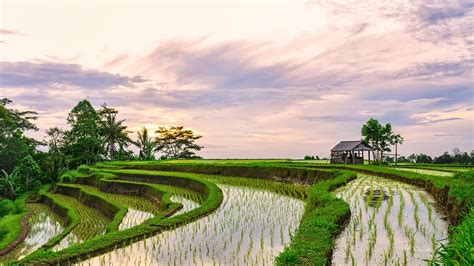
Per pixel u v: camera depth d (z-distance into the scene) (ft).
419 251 38.40
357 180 94.63
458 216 45.14
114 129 252.42
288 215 63.36
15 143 184.55
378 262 35.68
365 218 52.49
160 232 53.72
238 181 119.34
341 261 36.14
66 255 41.96
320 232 40.57
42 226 97.04
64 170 211.20
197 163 162.91
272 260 39.60
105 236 49.49
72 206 117.70
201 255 42.24
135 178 143.95
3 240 79.82
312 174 108.06
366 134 211.82
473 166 130.93
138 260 41.39
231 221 59.88
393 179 96.12
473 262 20.93
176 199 95.25
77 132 245.45
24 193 174.50
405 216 53.16
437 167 125.08
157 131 302.66
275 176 121.19
